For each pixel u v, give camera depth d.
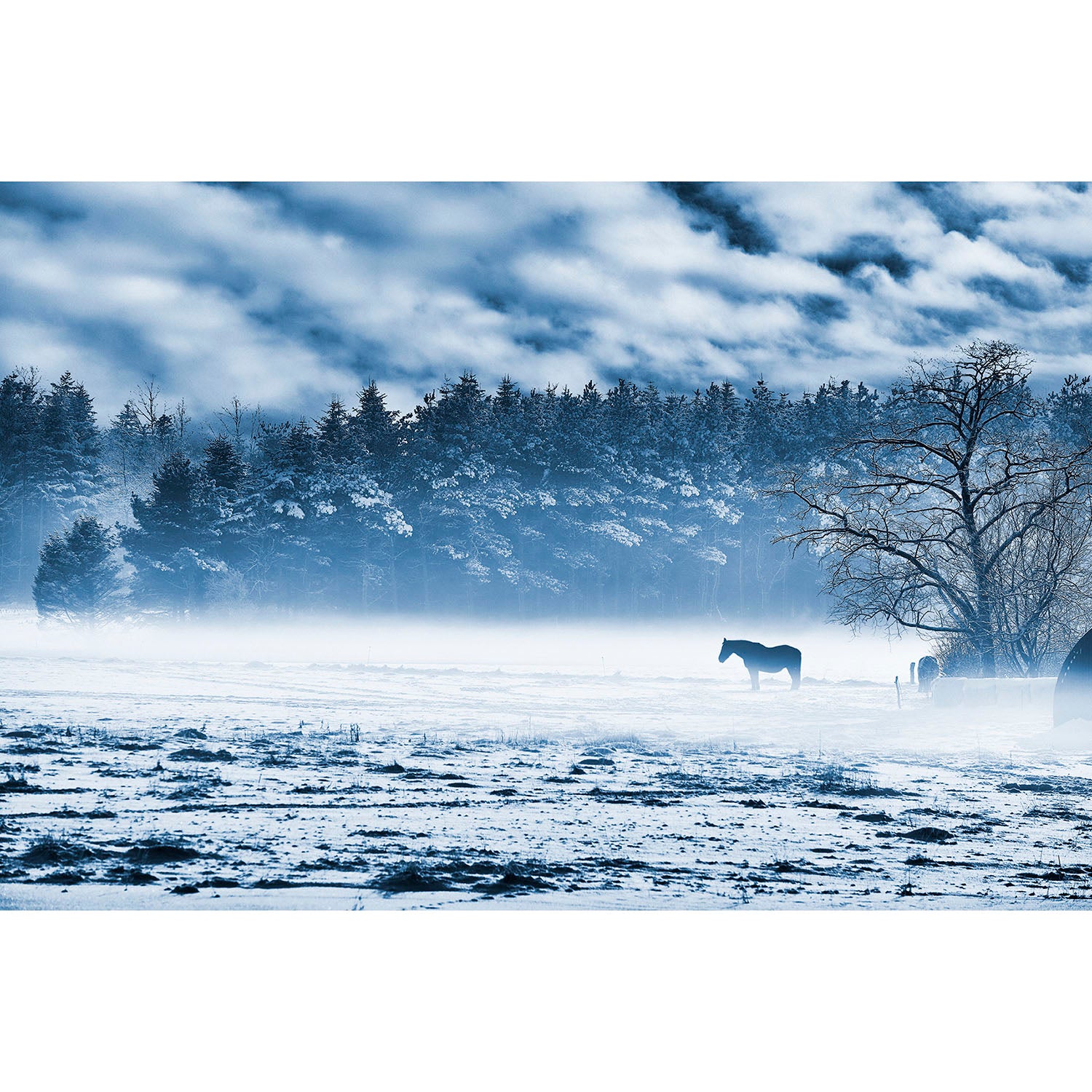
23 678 31.52
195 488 71.12
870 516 31.64
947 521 31.61
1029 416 32.56
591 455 91.25
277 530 77.12
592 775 16.73
